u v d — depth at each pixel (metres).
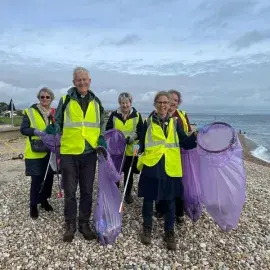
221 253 4.52
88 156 4.73
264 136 52.50
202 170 4.70
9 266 4.14
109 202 4.84
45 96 5.35
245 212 5.94
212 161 4.59
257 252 4.56
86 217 4.82
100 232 4.61
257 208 6.24
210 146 4.63
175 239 4.79
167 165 4.52
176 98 5.35
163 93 4.65
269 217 5.78
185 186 5.05
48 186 5.57
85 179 4.77
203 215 5.64
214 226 5.27
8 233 5.00
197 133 4.78
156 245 4.66
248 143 37.91
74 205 4.73
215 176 4.61
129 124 6.03
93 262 4.23
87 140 4.65
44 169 5.32
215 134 4.72
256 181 10.25
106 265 4.18
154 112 4.82
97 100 4.90
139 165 4.76
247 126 94.31
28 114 5.28
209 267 4.20
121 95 6.08
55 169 5.28
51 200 6.34
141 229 5.11
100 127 4.89
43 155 5.27
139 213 5.71
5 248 4.56
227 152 4.57
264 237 5.00
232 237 4.96
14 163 12.69
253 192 7.47
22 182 8.24
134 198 6.41
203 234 5.01
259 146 34.69
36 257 4.34
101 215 4.73
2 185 8.21
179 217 5.30
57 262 4.23
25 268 4.11
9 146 18.98
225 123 4.76
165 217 4.66
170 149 4.59
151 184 4.57
